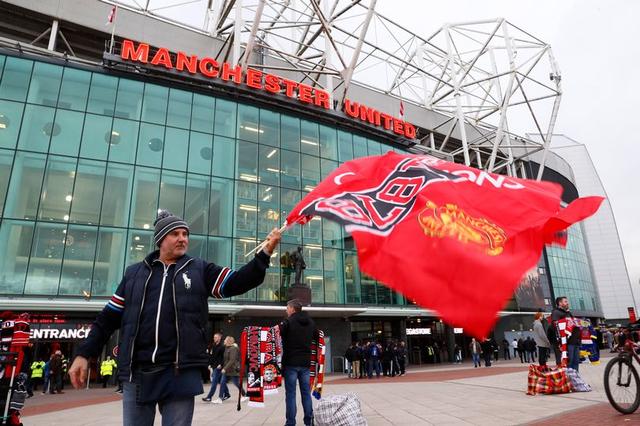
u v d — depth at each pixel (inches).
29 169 920.3
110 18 1083.3
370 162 169.5
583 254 2556.6
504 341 1546.5
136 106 1052.5
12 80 955.3
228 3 1360.7
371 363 869.8
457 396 415.8
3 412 289.4
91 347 119.2
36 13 1133.1
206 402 485.4
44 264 882.8
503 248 128.1
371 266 130.1
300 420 319.0
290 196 1179.9
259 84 1194.0
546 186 155.1
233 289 121.1
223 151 1119.6
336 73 1331.2
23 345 303.9
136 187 999.6
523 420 259.8
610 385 267.3
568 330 388.5
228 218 1076.5
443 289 119.6
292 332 257.8
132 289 119.9
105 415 409.7
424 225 133.4
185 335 114.0
